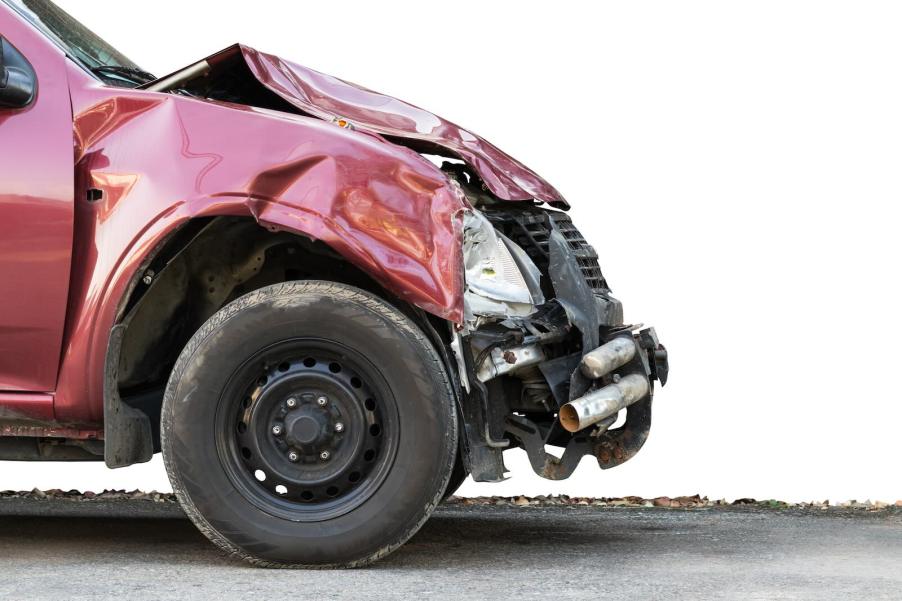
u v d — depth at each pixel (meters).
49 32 5.02
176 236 4.68
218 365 4.54
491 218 5.09
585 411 4.81
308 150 4.57
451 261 4.58
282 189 4.56
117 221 4.61
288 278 5.10
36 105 4.70
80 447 4.98
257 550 4.56
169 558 4.92
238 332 4.53
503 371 4.82
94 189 4.64
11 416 4.71
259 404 4.57
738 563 4.86
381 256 4.55
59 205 4.61
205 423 4.54
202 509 4.55
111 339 4.61
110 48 5.76
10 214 4.61
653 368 5.46
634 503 7.15
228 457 4.57
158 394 5.11
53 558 4.89
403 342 4.54
